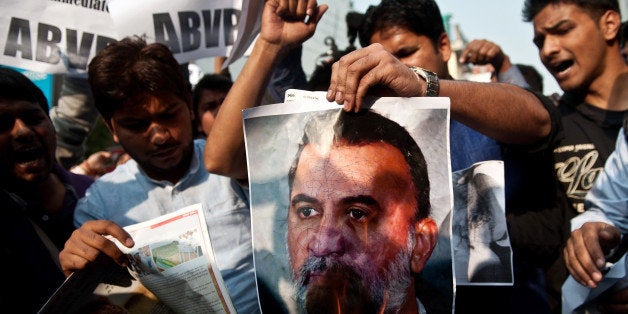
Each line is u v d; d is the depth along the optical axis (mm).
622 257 1303
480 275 1190
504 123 1200
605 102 1829
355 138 1086
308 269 1081
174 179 1588
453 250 1140
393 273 1061
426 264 1050
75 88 2545
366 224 1072
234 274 1492
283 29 1293
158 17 1933
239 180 1496
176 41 1951
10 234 1430
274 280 1091
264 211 1105
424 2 1771
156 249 1157
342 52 1851
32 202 1696
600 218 1406
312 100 1111
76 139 2570
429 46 1778
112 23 2031
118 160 3059
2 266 1366
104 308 1132
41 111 1630
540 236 1401
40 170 1607
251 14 1340
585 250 1207
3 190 1471
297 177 1101
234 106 1291
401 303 1057
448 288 1034
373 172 1075
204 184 1586
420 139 1063
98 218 1584
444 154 1055
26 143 1566
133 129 1511
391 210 1067
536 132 1272
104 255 1155
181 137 1533
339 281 1070
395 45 1764
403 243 1061
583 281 1211
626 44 2080
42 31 1967
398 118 1072
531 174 1361
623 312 1304
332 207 1084
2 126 1553
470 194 1221
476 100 1158
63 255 1142
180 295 1152
